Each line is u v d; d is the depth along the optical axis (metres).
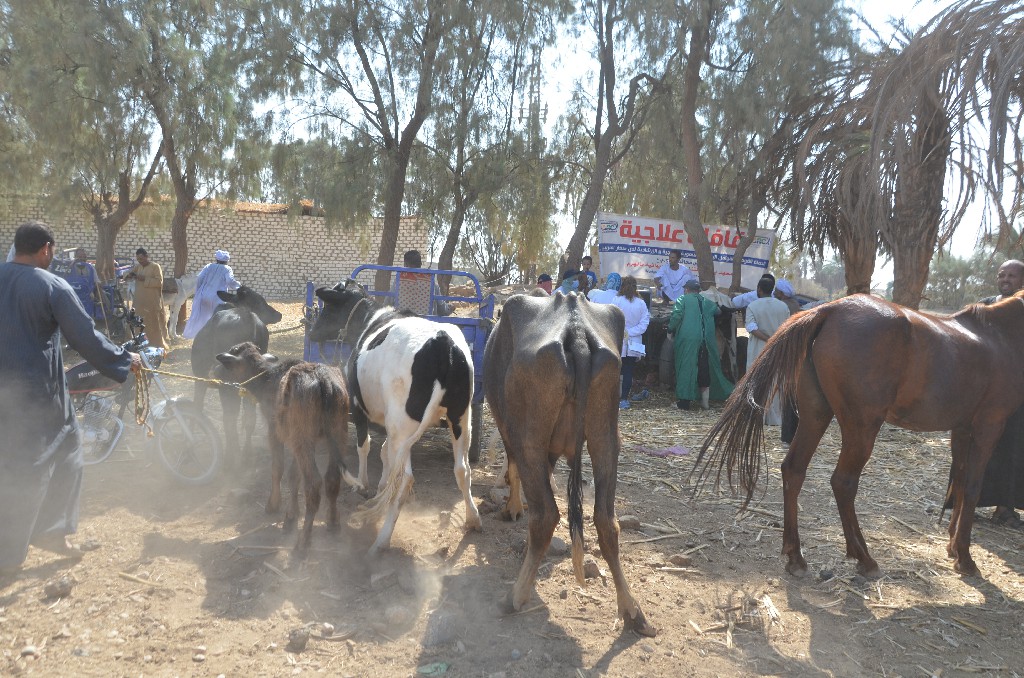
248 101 13.91
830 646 4.02
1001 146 7.92
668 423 9.33
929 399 4.78
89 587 4.22
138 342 6.27
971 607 4.57
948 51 8.86
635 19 12.83
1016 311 5.12
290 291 28.44
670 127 14.61
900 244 10.25
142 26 13.51
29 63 13.86
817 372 4.77
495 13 12.76
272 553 4.76
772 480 7.08
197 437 6.78
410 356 4.91
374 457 7.07
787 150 12.99
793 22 12.09
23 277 4.30
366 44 13.41
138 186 18.62
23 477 4.22
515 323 4.55
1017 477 5.88
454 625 3.87
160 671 3.48
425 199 14.32
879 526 5.89
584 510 5.97
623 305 10.19
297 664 3.57
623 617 4.03
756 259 14.80
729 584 4.74
